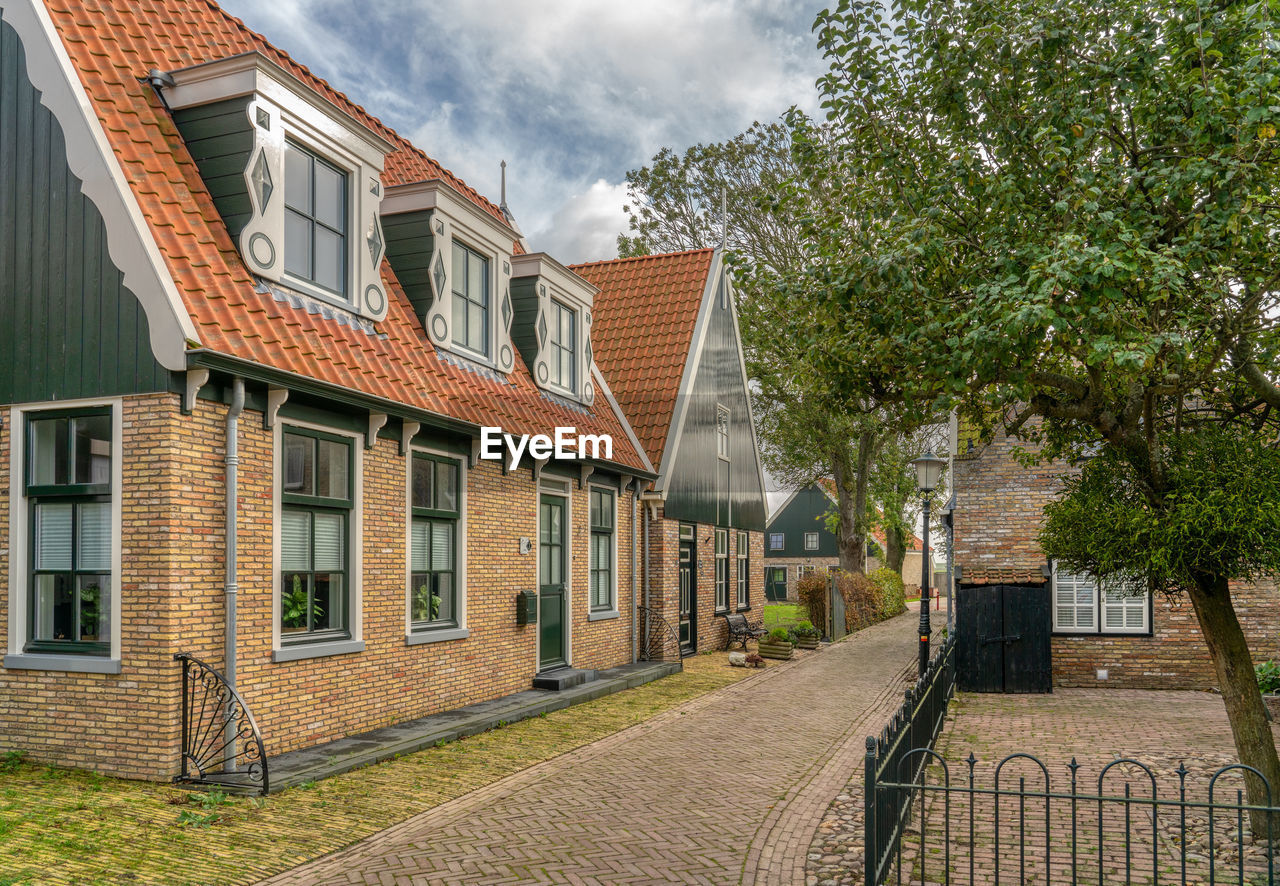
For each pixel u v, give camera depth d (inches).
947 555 810.8
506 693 495.8
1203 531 262.2
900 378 322.0
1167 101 277.7
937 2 305.1
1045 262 247.4
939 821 290.8
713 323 813.9
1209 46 259.9
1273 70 244.2
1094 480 304.0
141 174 325.4
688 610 759.7
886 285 302.7
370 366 389.4
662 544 683.4
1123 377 276.1
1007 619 615.8
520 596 503.5
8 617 318.0
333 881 228.7
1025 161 302.0
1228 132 253.6
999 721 489.4
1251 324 290.8
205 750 305.1
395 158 547.5
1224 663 277.9
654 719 468.8
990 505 656.4
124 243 307.7
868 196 335.6
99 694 304.7
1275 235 282.2
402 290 458.6
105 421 313.0
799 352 361.1
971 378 317.7
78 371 311.9
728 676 645.9
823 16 313.9
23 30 327.9
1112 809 304.8
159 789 290.7
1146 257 247.0
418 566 430.0
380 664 394.9
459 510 459.5
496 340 514.3
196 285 317.7
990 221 308.0
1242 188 249.3
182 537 301.6
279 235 360.8
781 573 2081.7
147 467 301.1
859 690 594.9
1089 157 292.8
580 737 414.9
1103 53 289.4
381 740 370.0
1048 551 322.3
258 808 281.3
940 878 237.3
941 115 319.9
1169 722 482.0
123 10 376.5
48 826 252.4
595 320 792.3
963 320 266.5
